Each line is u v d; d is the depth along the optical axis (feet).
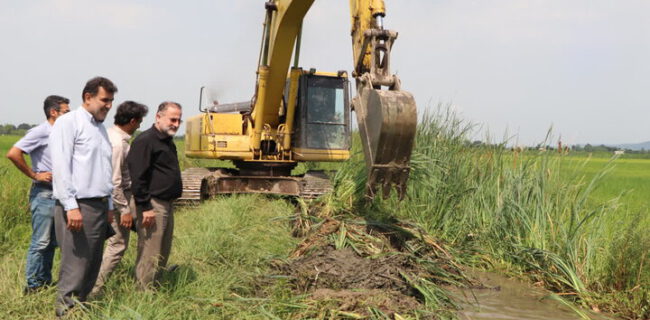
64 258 12.58
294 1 27.27
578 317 16.30
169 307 13.10
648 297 16.90
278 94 33.04
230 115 36.24
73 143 12.44
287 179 34.06
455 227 25.03
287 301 14.70
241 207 26.45
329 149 34.24
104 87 12.74
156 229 14.35
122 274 15.44
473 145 29.25
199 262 17.60
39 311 12.99
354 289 16.31
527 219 22.49
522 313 16.38
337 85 34.65
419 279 17.22
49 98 15.25
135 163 13.88
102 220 12.92
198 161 62.18
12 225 22.84
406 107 16.26
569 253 20.11
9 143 127.54
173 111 14.14
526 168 24.91
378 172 16.89
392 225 21.52
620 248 18.79
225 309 13.70
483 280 20.27
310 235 20.99
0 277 14.83
